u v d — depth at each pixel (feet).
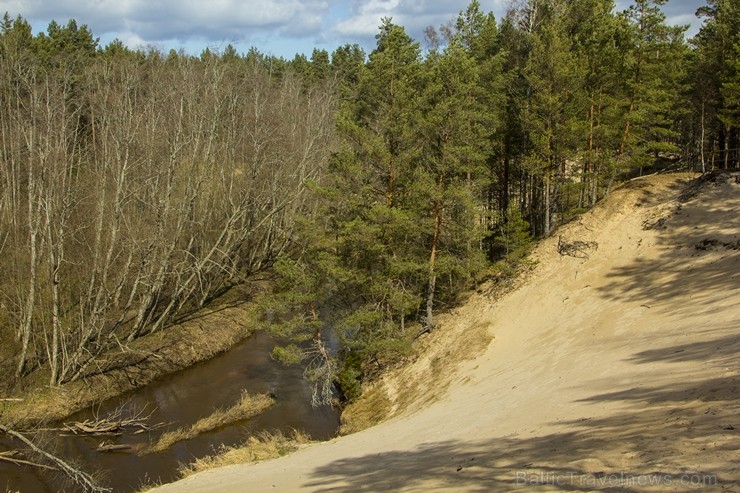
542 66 93.15
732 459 21.39
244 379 95.71
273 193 126.82
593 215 96.53
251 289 132.57
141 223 106.11
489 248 111.96
